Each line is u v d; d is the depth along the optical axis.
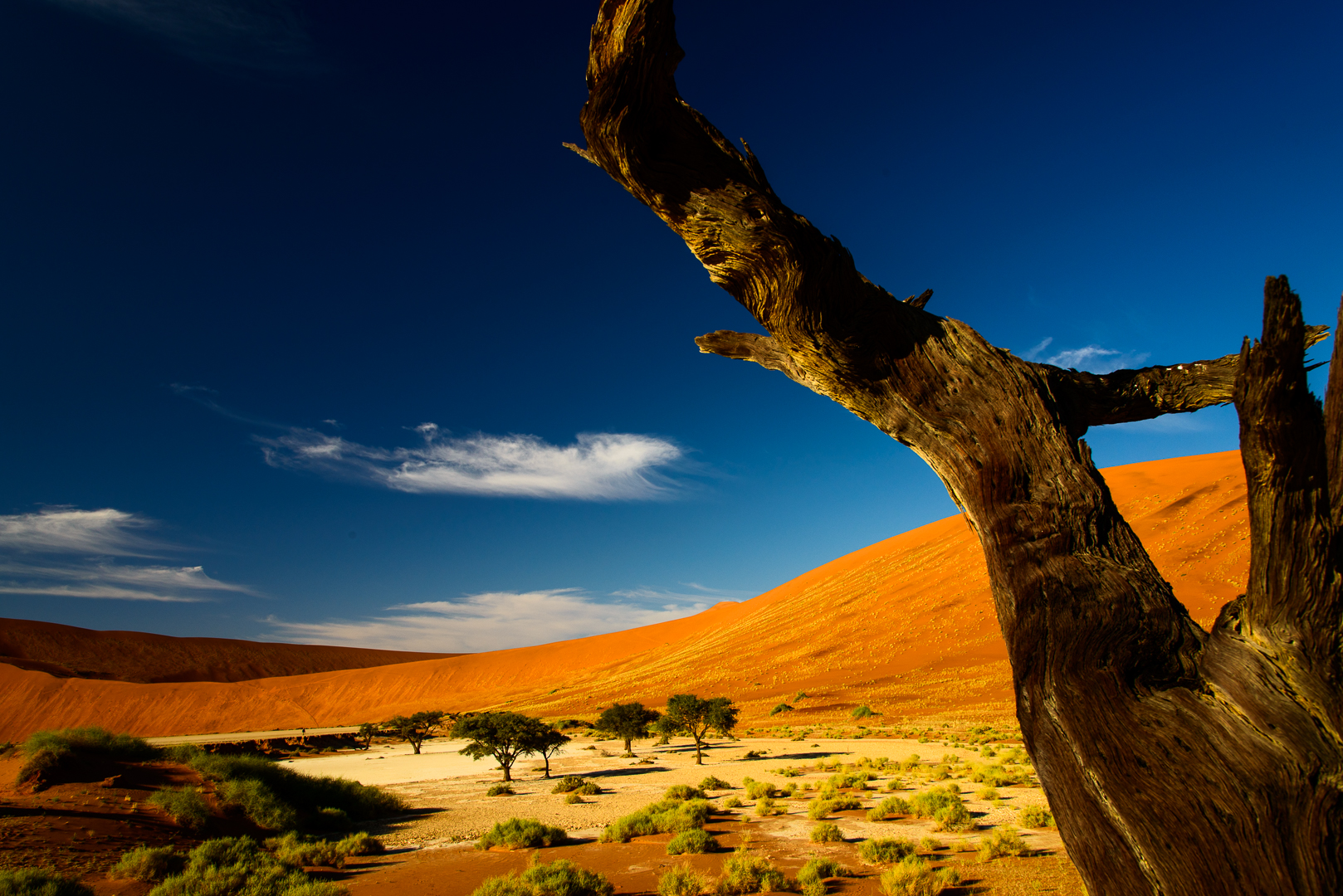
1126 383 2.50
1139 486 76.00
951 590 68.06
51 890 9.34
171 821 14.62
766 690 58.91
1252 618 1.87
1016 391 2.24
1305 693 1.71
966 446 2.25
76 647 129.38
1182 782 1.70
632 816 16.44
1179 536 56.06
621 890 11.10
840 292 2.25
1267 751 1.68
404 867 13.43
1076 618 1.93
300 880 11.41
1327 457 1.74
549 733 29.44
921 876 10.03
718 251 2.31
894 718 42.12
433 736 65.19
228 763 19.00
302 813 18.05
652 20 1.91
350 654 162.88
